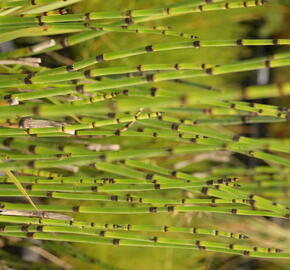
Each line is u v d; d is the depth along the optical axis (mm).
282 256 1212
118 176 1346
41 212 1190
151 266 1462
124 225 1197
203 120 1220
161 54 1502
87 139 1368
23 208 1178
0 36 1210
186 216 1439
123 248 1455
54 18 1156
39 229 1184
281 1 1520
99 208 1189
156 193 1360
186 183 1176
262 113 1195
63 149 1185
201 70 1070
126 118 1146
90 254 1445
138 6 1456
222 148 1167
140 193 1355
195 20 1514
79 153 1158
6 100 1125
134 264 1458
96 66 1459
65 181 1194
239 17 1532
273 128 1548
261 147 1175
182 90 1492
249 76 1561
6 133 1140
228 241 1433
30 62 1253
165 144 1414
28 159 1151
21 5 1173
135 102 1026
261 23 1556
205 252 1479
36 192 1195
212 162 1489
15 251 1425
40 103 1250
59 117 1232
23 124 1136
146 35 1494
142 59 1491
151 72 1330
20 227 1186
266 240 1412
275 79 1571
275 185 1298
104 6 1439
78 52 1465
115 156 1131
